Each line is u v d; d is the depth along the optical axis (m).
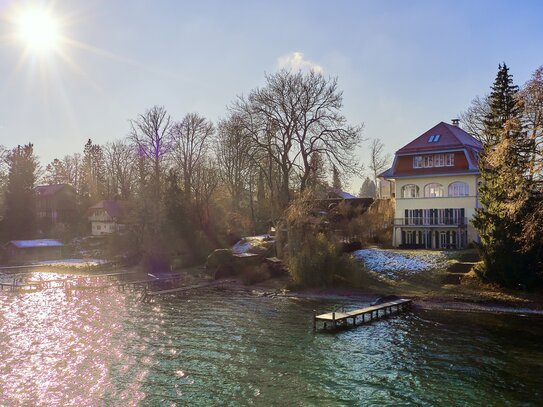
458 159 56.19
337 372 21.55
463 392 19.03
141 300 40.62
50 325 31.27
